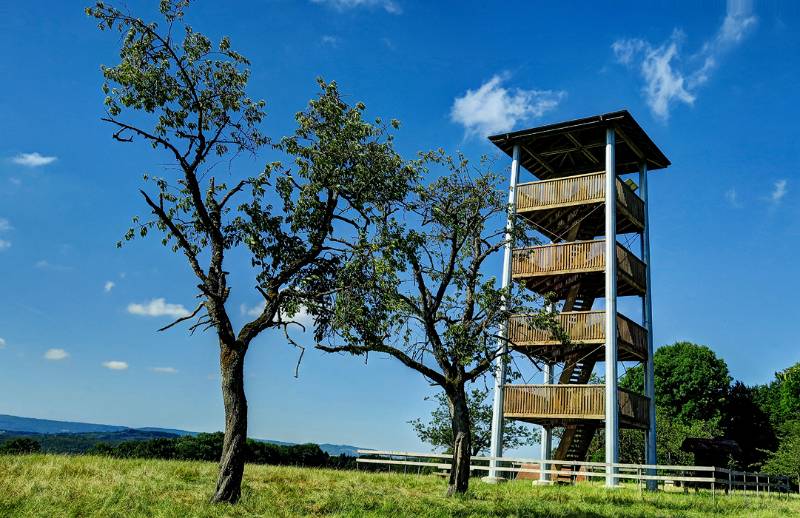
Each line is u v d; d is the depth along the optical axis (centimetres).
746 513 1680
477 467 2380
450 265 1698
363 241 1444
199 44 1361
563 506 1502
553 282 2705
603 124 2622
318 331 1491
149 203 1289
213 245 1355
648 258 2806
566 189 2628
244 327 1338
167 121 1334
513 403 2488
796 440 4169
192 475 1590
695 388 4981
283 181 1412
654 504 1767
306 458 3072
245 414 1278
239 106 1389
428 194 1708
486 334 1716
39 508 1045
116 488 1243
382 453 2523
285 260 1407
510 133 2830
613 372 2327
